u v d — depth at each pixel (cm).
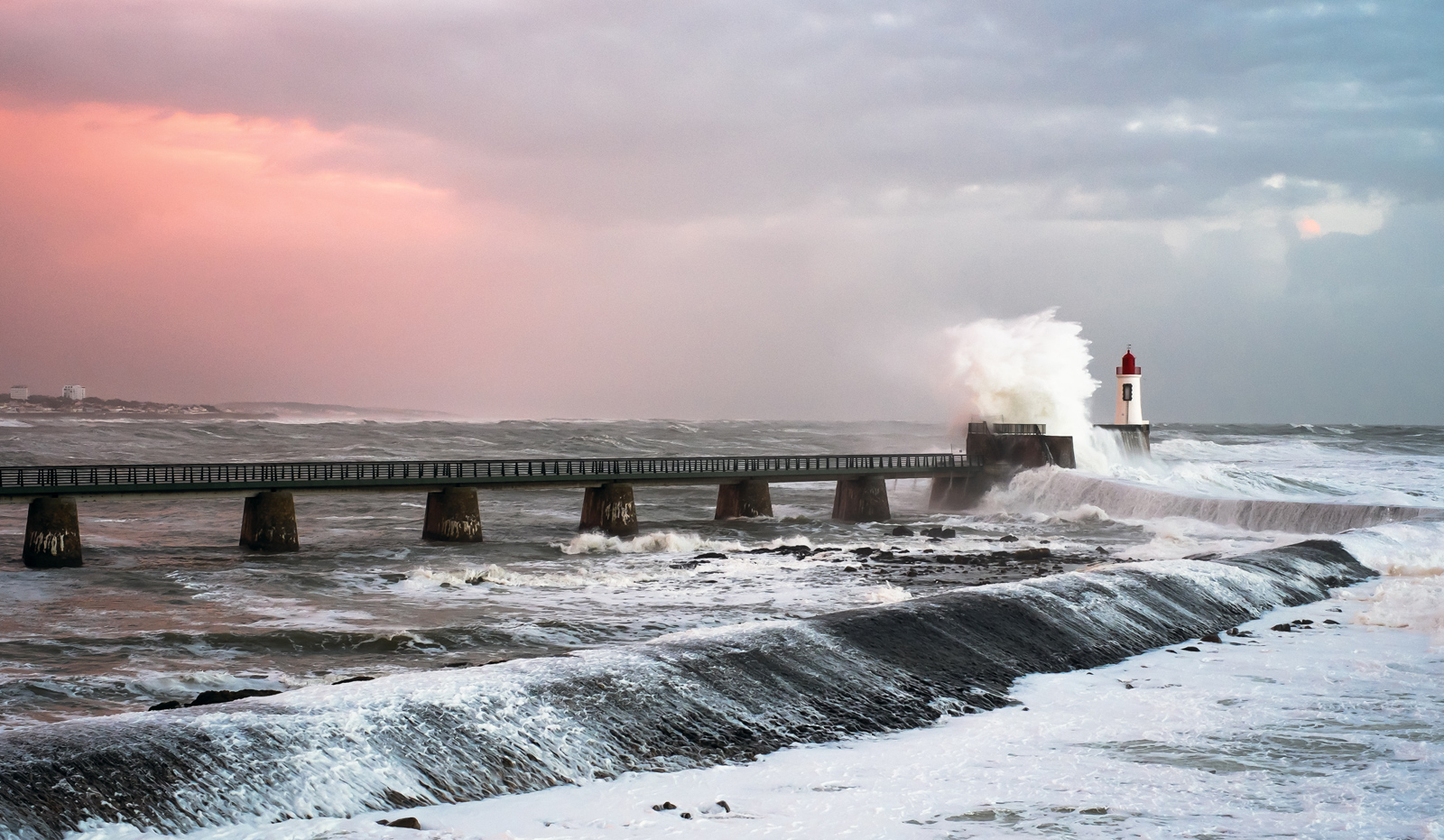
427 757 1055
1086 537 3844
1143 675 1574
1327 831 931
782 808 998
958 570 3025
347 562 3225
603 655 1351
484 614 2358
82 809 883
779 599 2548
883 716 1312
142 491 3281
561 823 955
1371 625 1952
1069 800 1020
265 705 1110
